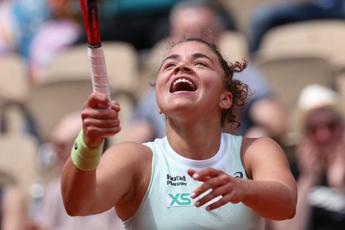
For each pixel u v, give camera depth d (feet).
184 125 35.14
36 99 81.46
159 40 91.04
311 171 64.85
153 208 34.78
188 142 35.35
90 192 32.60
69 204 32.76
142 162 35.22
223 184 31.35
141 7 92.38
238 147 36.09
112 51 85.81
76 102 80.74
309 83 76.59
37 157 75.46
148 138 71.87
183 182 35.01
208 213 34.50
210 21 78.84
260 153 35.53
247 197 32.01
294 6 86.48
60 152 68.08
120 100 79.20
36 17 98.27
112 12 92.94
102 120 30.83
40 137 80.69
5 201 69.82
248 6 92.22
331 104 66.28
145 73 84.64
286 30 83.51
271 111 71.87
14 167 75.31
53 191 66.13
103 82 31.42
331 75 76.59
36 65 94.17
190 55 35.53
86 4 31.12
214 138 35.70
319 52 81.82
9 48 98.22
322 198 63.93
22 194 70.38
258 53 82.89
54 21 98.07
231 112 37.40
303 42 82.33
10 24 98.84
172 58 35.60
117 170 34.35
